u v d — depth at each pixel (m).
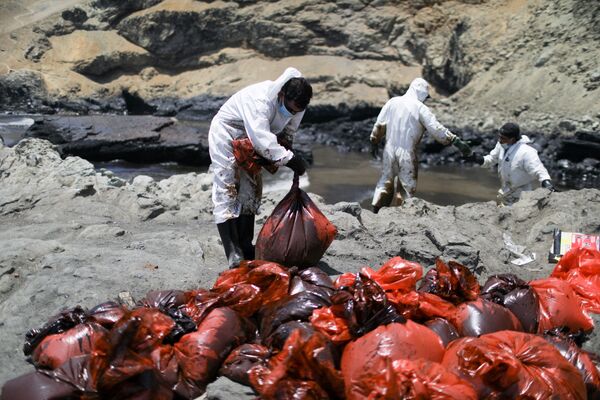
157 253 6.68
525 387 4.20
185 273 6.13
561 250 7.04
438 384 3.98
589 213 7.71
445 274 5.29
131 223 7.89
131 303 5.46
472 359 4.30
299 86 5.76
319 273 5.43
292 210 5.92
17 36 35.28
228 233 6.07
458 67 27.75
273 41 33.09
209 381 4.65
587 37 24.52
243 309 5.07
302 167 5.91
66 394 4.16
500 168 9.73
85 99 32.94
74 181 8.67
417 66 30.47
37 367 4.63
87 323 4.72
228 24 33.88
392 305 4.73
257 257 6.02
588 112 21.64
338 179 18.09
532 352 4.43
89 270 6.01
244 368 4.53
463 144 9.74
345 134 25.89
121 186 9.05
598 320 5.57
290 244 5.83
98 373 4.18
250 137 5.77
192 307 5.07
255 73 32.81
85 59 34.41
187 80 33.88
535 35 26.02
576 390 4.36
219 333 4.74
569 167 19.73
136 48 34.72
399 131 9.88
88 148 18.03
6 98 32.44
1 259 6.32
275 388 4.07
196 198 8.80
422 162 21.05
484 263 6.86
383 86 30.28
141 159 18.42
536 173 9.34
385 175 10.21
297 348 4.16
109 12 35.44
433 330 4.86
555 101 23.02
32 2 38.75
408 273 5.17
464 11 29.92
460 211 8.05
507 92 24.70
